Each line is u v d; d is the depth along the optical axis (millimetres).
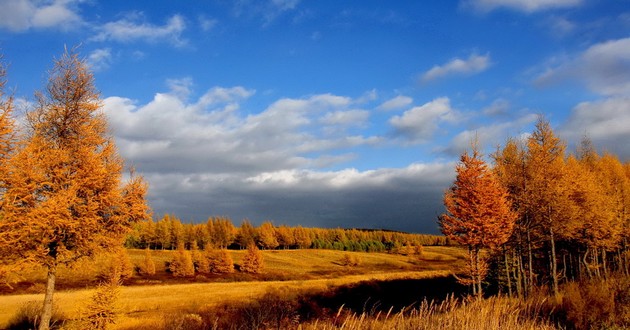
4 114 10820
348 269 86500
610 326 11047
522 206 23625
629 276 15930
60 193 11781
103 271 42812
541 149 23047
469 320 8328
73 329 16188
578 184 24984
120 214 13367
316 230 141750
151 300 31641
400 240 147625
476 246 22438
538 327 9828
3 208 10961
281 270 79438
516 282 26641
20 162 11039
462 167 22391
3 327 16984
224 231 106812
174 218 99312
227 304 26266
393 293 33781
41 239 11781
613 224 28219
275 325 9836
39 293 36688
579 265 31562
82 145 12617
